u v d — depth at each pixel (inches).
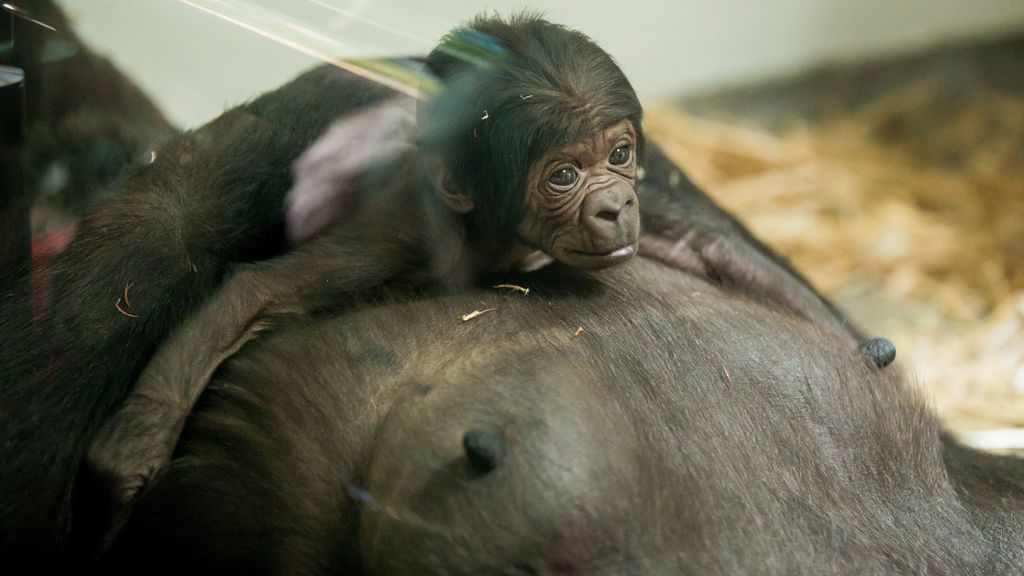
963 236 87.0
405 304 51.8
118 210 52.2
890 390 52.5
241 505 50.6
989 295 78.2
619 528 47.9
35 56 53.3
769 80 108.2
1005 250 84.5
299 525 50.0
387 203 53.2
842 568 48.9
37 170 52.9
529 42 52.5
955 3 109.4
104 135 54.2
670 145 95.0
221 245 52.7
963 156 100.7
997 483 54.9
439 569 47.8
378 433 49.6
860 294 78.3
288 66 54.9
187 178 53.0
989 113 105.3
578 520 47.7
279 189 53.6
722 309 53.0
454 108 52.5
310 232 53.2
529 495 47.8
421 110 53.4
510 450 48.1
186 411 50.7
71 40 54.1
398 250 52.6
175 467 50.8
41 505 50.5
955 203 92.9
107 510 50.4
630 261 54.4
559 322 51.4
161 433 50.4
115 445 50.3
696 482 49.1
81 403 50.7
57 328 50.8
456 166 52.6
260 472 50.5
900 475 51.1
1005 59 109.9
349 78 54.6
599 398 49.5
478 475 47.9
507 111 51.8
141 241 51.7
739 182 93.7
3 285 51.4
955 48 109.5
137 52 54.9
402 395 49.9
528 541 47.6
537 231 52.4
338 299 52.0
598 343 50.9
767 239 84.4
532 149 51.7
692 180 62.4
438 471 48.3
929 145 102.9
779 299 57.5
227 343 51.3
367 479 49.1
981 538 50.9
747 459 49.9
